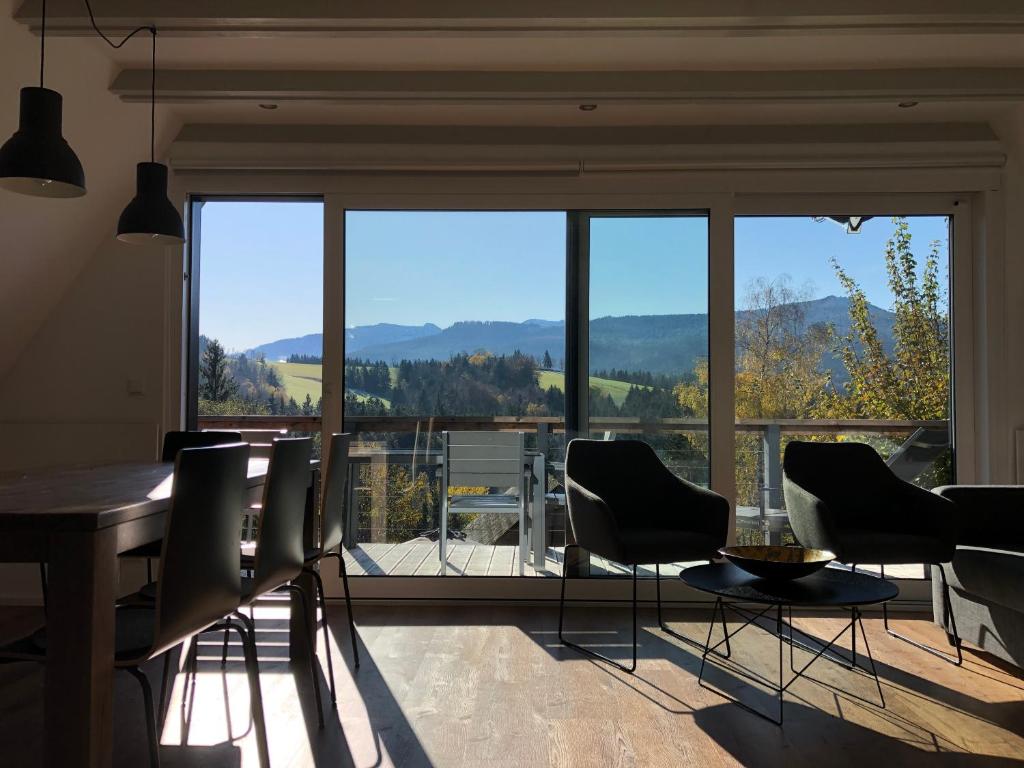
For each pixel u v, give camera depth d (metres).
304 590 2.94
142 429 3.95
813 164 3.87
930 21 2.79
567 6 2.80
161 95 3.37
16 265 3.56
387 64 3.35
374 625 3.53
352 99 3.43
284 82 3.39
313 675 2.43
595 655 3.10
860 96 3.40
